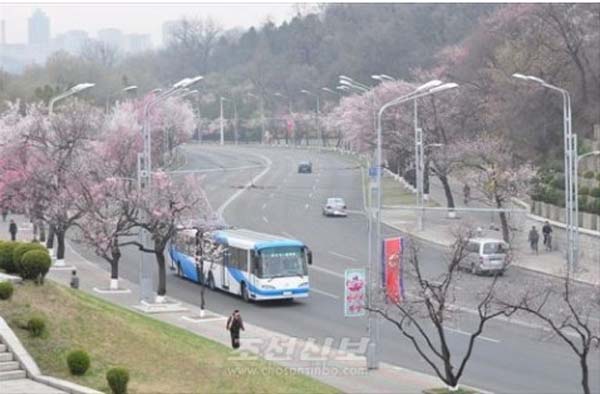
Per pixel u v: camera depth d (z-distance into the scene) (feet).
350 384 131.85
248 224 318.04
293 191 413.59
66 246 276.82
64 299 126.31
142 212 199.31
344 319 180.34
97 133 280.10
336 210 339.36
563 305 184.85
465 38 535.60
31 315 116.57
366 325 174.60
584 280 219.61
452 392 125.80
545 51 348.38
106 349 114.93
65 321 119.24
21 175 229.66
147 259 225.97
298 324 175.42
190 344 132.16
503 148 318.45
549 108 339.98
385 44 636.07
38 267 127.65
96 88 619.26
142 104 399.24
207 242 211.20
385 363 145.89
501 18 415.85
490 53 409.49
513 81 350.84
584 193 267.80
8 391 97.50
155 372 111.96
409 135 366.02
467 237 249.14
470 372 140.77
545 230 265.13
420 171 304.09
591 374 139.54
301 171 487.61
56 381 100.12
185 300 198.80
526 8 367.04
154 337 127.34
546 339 161.48
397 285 165.37
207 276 213.05
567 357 150.41
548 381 135.44
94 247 204.95
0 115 384.88
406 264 209.77
